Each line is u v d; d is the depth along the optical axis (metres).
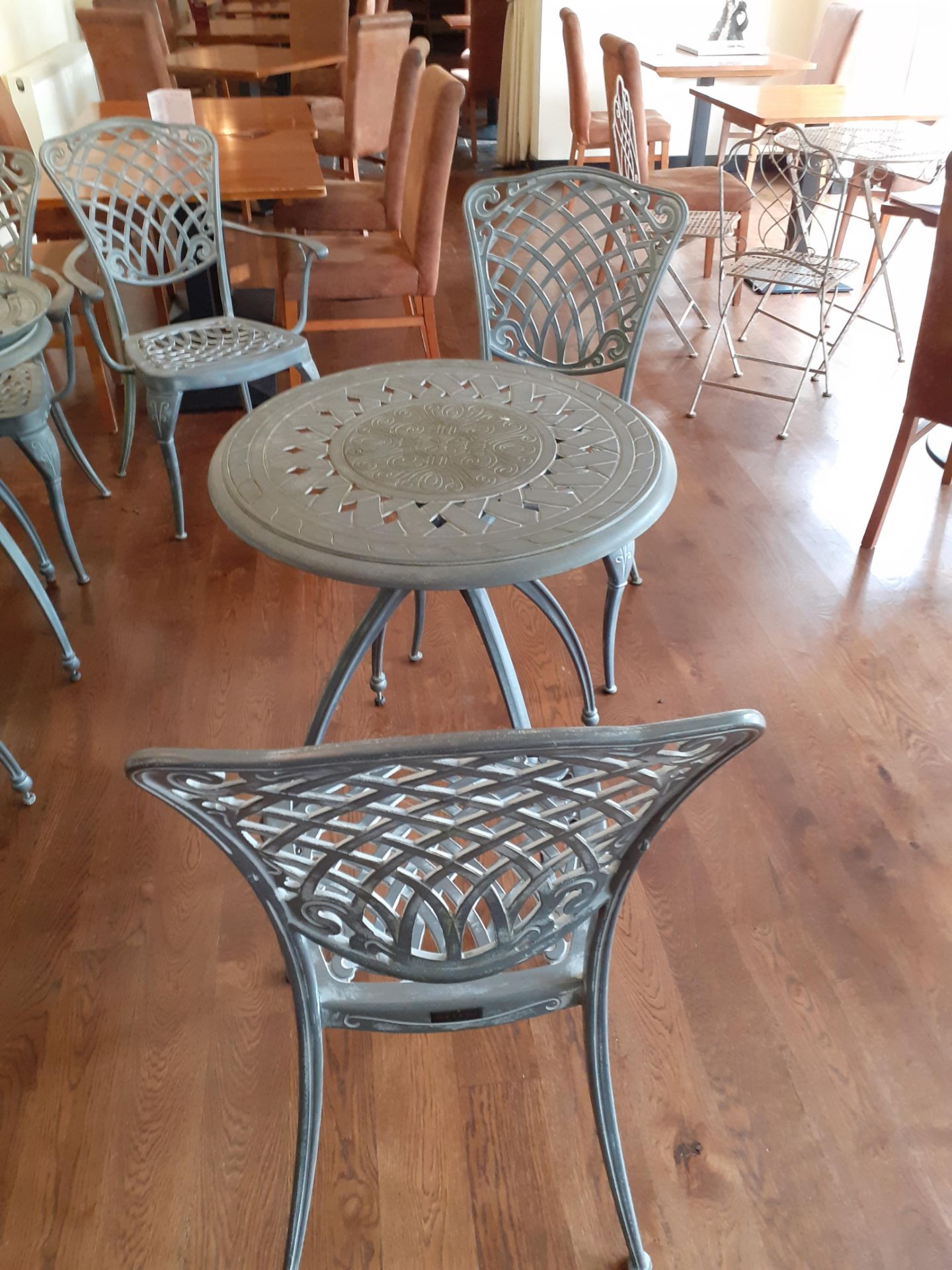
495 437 1.52
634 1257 1.18
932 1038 1.46
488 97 6.14
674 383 3.45
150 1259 1.22
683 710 2.04
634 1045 1.45
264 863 0.86
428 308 3.11
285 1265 1.17
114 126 2.60
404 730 2.01
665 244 2.04
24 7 4.49
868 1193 1.28
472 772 0.76
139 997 1.51
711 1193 1.28
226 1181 1.29
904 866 1.72
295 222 3.66
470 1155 1.32
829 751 1.95
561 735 0.70
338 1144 1.33
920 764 1.92
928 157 3.13
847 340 3.76
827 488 2.83
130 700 2.07
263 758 0.69
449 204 5.45
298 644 2.25
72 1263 1.21
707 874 1.70
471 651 2.23
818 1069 1.42
